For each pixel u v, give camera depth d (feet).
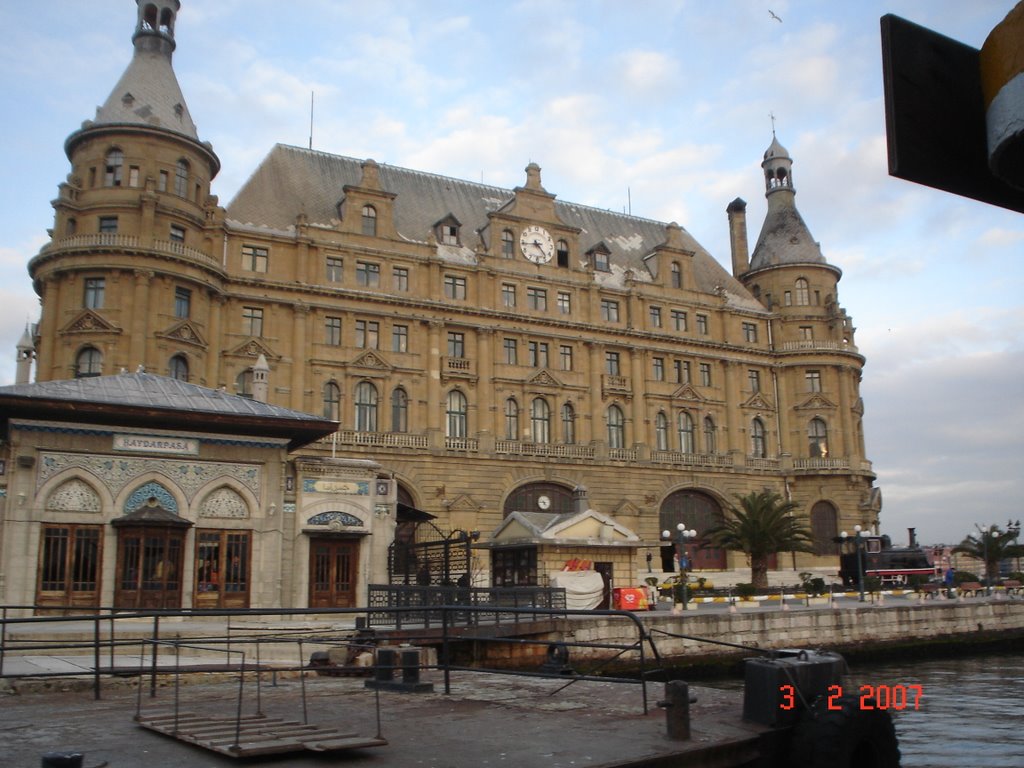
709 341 280.51
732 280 309.01
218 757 33.19
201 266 204.85
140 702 45.65
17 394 109.09
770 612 152.35
